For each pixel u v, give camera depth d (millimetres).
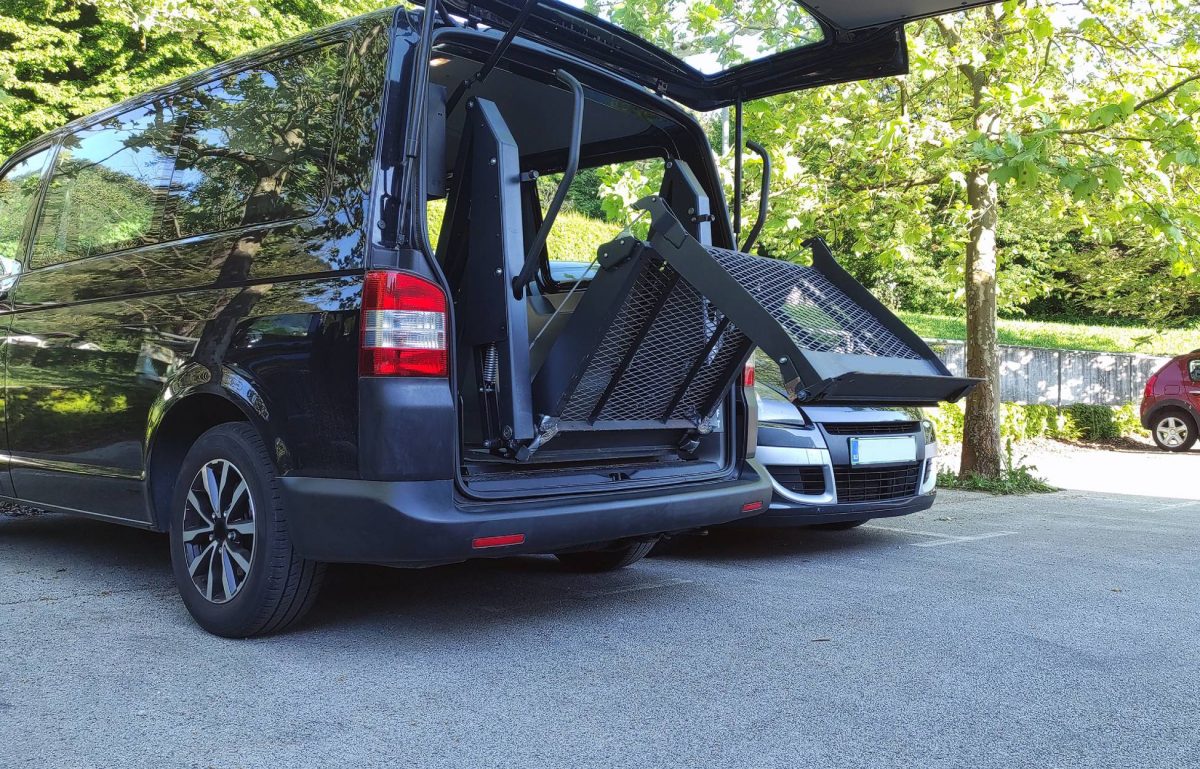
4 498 4590
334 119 3287
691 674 3123
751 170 8578
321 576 3350
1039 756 2484
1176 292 19281
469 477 3246
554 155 4551
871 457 5566
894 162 9219
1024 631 3729
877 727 2670
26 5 16047
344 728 2613
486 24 3490
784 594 4336
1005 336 31281
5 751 2410
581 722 2684
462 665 3184
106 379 3869
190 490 3553
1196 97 7227
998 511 7730
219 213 3590
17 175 4805
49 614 3713
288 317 3221
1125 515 7574
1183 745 2568
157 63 16500
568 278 4305
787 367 3086
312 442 3131
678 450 4109
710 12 4297
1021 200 9438
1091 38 8852
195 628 3551
